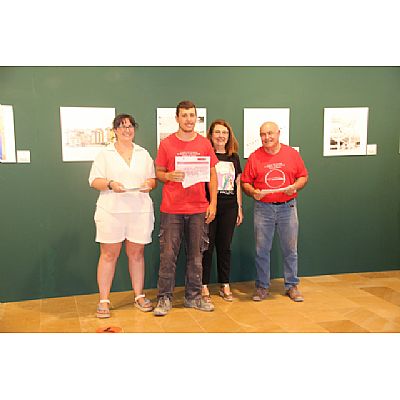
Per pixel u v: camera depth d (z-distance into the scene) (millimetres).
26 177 3891
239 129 4340
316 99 4477
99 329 3338
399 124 4699
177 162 3535
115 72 4004
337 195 4645
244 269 4535
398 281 4484
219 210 3887
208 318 3543
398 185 4781
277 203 3863
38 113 3859
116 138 3734
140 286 3771
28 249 3955
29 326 3400
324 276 4672
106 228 3537
